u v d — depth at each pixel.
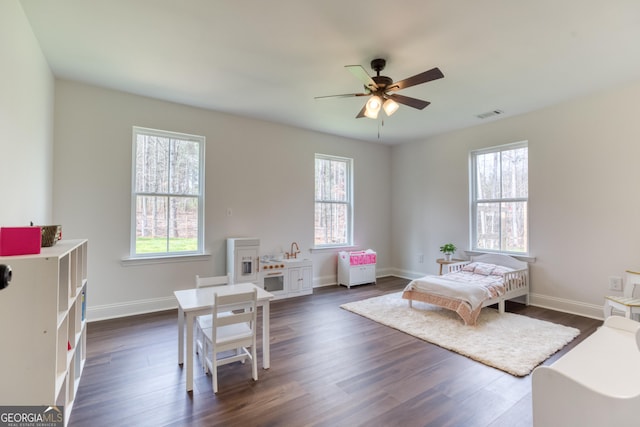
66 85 3.53
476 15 2.33
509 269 4.37
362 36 2.62
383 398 2.21
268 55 2.95
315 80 3.48
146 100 3.99
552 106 4.23
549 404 1.39
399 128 5.35
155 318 3.79
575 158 4.02
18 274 1.43
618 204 3.68
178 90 3.78
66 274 1.83
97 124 3.70
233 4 2.23
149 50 2.88
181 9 2.29
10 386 1.43
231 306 2.62
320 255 5.70
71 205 3.56
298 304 4.53
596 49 2.80
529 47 2.78
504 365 2.65
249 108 4.39
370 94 2.97
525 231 4.63
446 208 5.62
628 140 3.60
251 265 4.53
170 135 4.23
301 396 2.23
